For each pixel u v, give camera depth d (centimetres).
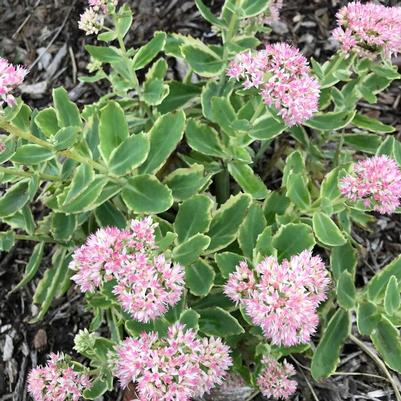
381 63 42
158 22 58
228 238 36
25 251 49
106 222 37
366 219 43
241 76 36
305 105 31
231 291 30
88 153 35
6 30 59
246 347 37
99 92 55
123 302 28
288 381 35
